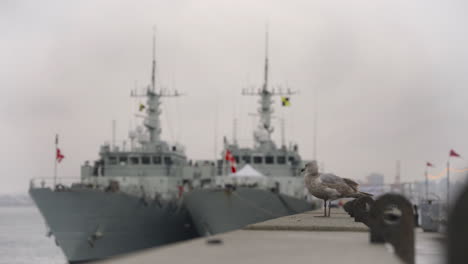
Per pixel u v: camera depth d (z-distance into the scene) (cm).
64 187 4853
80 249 4859
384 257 616
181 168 6294
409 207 778
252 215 5138
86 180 6181
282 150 6344
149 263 515
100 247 4912
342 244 788
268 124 6506
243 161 6234
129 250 5084
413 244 775
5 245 9225
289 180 6144
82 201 4791
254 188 5144
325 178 1727
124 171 6175
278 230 1156
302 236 948
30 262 7100
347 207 2294
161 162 6175
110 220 4919
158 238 5406
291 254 639
